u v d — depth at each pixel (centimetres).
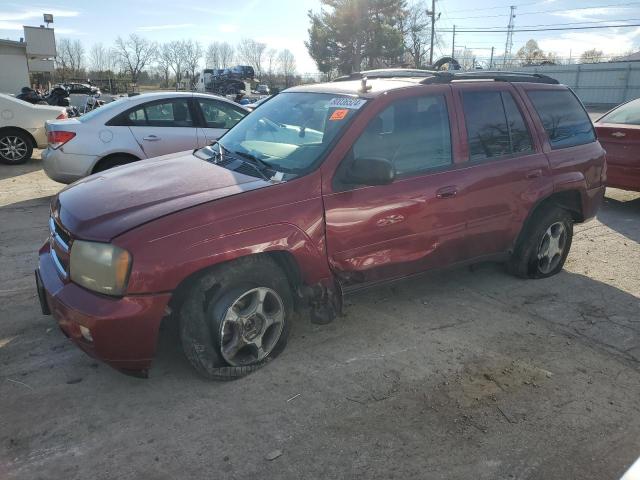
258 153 381
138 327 285
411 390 327
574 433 293
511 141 445
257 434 284
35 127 1098
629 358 372
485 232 432
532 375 347
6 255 531
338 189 345
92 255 287
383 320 415
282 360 354
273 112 427
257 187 326
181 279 290
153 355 297
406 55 6128
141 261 281
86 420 291
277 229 319
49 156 705
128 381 327
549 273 511
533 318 426
